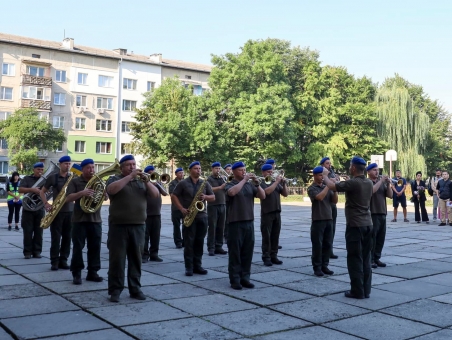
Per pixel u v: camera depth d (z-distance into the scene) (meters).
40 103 50.88
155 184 6.92
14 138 42.09
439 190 17.50
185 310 6.00
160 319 5.59
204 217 8.41
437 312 6.02
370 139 48.34
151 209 9.65
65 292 6.86
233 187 7.26
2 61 49.81
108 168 7.30
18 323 5.37
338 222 18.72
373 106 49.19
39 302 6.30
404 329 5.33
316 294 6.93
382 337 5.05
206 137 40.50
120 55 58.12
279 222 9.40
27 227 9.77
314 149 47.25
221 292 7.00
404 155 48.09
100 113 55.44
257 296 6.77
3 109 49.75
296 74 53.84
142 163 45.50
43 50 52.09
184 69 62.06
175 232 11.72
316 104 48.84
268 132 42.50
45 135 43.56
